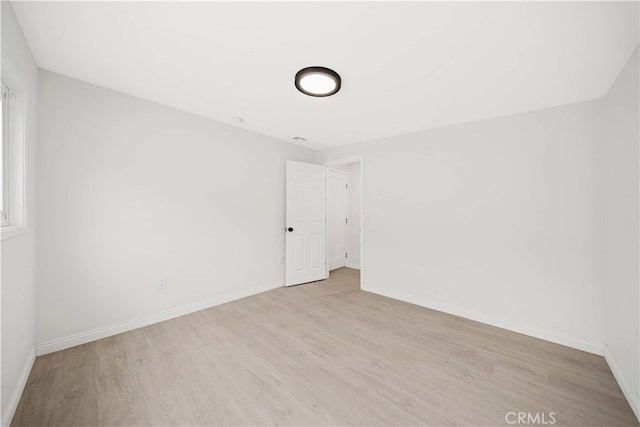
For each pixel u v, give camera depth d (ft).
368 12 4.56
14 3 4.45
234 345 7.38
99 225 7.59
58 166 6.89
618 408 5.12
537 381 5.94
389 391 5.55
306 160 14.48
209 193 10.17
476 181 9.46
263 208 12.24
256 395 5.39
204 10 4.58
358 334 8.14
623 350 5.81
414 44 5.43
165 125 8.89
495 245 9.03
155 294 8.75
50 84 6.75
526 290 8.40
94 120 7.46
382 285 12.10
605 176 7.02
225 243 10.75
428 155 10.71
